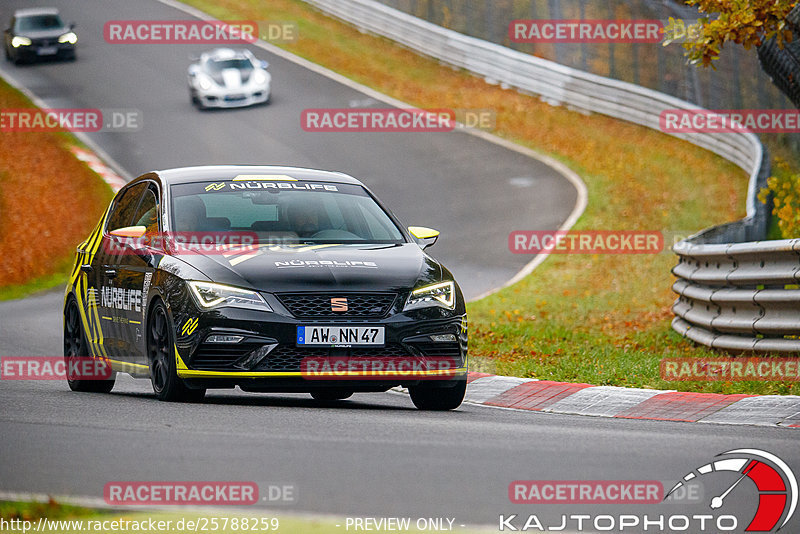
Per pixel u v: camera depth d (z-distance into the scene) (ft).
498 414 97.14
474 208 294.05
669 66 391.65
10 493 58.85
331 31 513.86
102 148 359.66
